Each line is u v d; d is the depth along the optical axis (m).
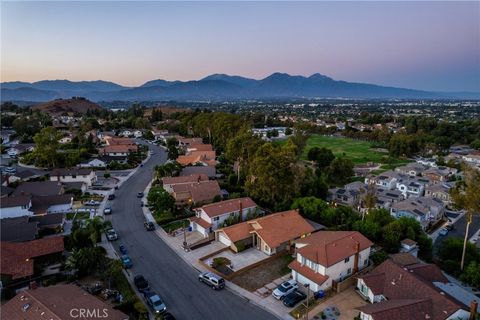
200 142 133.25
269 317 32.94
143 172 95.69
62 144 124.00
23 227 49.00
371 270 40.53
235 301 35.62
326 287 37.22
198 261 44.16
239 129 112.56
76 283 38.44
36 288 32.81
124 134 168.12
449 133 169.62
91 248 41.34
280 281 39.56
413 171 107.06
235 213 56.34
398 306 30.64
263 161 62.03
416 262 42.22
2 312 29.11
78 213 61.59
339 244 40.66
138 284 37.69
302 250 40.22
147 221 58.28
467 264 47.12
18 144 122.12
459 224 72.12
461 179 101.94
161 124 189.12
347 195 76.25
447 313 30.58
